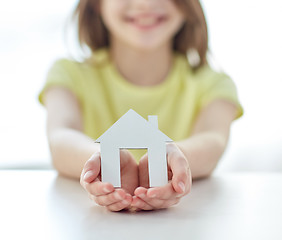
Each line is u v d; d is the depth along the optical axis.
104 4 1.33
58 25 2.06
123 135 0.52
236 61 2.10
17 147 1.99
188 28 1.48
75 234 0.39
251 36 2.10
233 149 2.07
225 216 0.47
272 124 2.06
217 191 0.69
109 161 0.52
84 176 0.50
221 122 1.20
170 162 0.53
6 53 2.04
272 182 0.82
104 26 1.50
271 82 2.08
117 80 1.41
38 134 2.01
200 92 1.39
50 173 0.96
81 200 0.60
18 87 2.03
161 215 0.48
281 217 0.46
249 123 2.07
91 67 1.45
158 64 1.42
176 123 1.40
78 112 1.26
